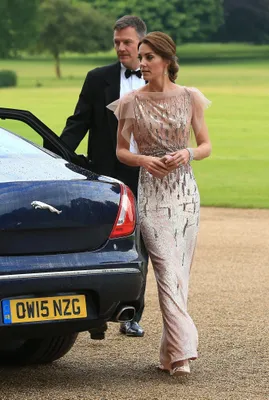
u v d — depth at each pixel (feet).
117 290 35.65
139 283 36.35
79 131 48.24
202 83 497.05
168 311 38.99
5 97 401.49
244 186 127.44
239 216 97.71
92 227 35.70
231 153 180.65
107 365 40.93
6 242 34.37
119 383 37.78
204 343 44.75
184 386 37.35
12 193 34.63
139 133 40.34
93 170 48.19
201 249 75.10
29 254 34.68
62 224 35.17
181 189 40.01
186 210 40.09
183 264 39.93
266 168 152.87
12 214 34.40
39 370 40.14
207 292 57.67
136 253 36.58
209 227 88.63
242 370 39.96
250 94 401.49
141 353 43.06
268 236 82.84
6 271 33.91
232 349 43.62
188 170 40.27
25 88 504.43
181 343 38.55
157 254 39.65
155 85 40.27
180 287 39.45
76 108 48.44
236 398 35.65
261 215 98.78
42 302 34.55
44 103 358.23
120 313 36.04
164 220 39.83
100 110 47.78
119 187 37.04
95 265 35.24
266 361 41.55
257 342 45.09
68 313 34.94
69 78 645.51
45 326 34.63
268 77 561.84
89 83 47.91
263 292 57.93
